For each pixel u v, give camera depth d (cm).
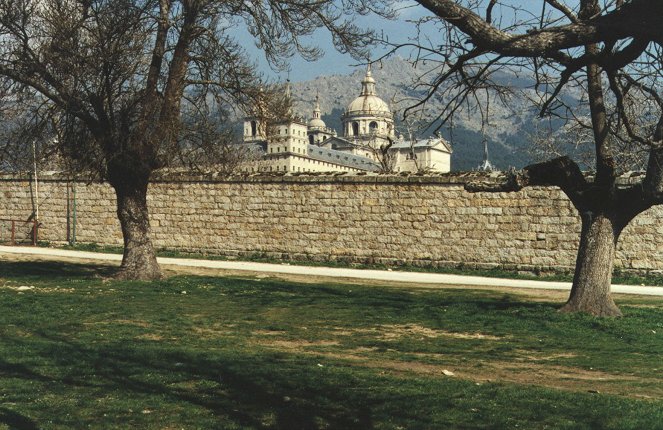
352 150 15388
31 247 3098
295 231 2762
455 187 2528
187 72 1986
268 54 2020
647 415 711
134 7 1892
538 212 2403
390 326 1342
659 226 2252
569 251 2355
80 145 2042
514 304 1620
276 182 2802
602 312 1473
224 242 2875
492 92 1102
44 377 824
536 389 833
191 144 2156
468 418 697
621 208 1496
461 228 2509
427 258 2550
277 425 668
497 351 1122
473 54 788
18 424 647
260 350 1066
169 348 1030
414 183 2586
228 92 2056
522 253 2417
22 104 1975
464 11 689
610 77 1219
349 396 771
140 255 1959
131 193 1962
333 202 2709
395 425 674
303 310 1512
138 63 1931
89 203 3134
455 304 1611
